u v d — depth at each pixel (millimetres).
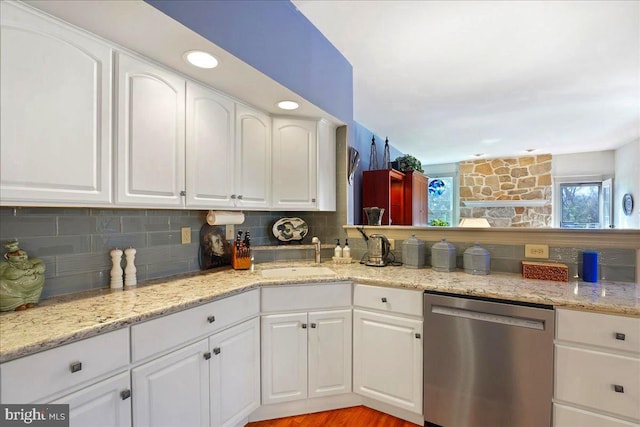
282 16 1838
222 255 2240
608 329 1295
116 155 1349
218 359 1522
